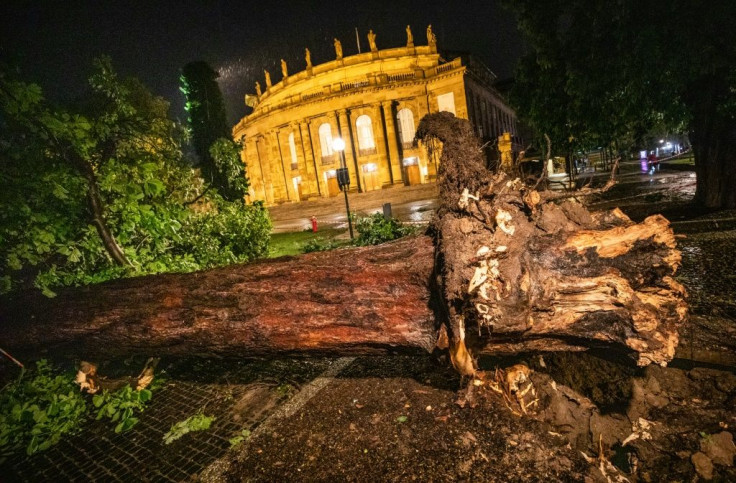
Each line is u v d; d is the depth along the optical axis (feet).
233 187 29.73
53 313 11.35
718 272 14.66
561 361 9.55
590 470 6.91
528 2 26.58
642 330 6.89
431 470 7.45
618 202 36.58
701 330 10.45
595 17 24.12
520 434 7.94
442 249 8.29
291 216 110.63
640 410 8.07
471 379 8.89
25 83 12.10
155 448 9.58
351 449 8.37
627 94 24.48
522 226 8.16
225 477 8.14
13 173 12.69
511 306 7.37
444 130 10.36
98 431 10.74
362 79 131.85
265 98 160.15
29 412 10.87
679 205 29.66
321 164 135.44
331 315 9.64
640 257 7.32
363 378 11.31
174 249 20.85
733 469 6.57
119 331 10.83
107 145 17.33
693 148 28.45
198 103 33.83
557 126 30.25
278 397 11.14
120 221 17.16
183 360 14.57
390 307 9.27
